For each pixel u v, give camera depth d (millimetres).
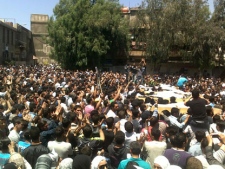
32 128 5727
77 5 47906
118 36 48906
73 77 25844
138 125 7984
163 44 42906
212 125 7523
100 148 6309
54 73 29828
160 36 42969
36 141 5699
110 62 51312
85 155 4809
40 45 81062
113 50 50125
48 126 7180
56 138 6113
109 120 6746
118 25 48281
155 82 24641
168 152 5242
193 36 42469
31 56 77750
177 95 15180
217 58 44500
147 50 44188
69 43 48062
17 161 4789
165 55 43438
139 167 4777
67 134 6566
